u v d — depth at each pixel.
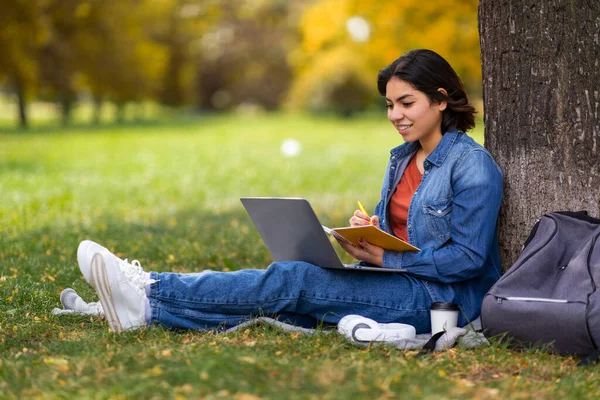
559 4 4.50
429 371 3.55
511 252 4.72
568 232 4.17
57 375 3.41
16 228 9.02
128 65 39.47
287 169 19.14
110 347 3.88
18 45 32.56
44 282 5.91
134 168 18.97
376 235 4.11
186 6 59.22
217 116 64.12
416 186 4.48
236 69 70.94
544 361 3.86
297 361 3.64
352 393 3.12
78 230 8.88
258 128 41.34
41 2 31.86
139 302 4.22
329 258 4.20
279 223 4.30
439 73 4.27
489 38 4.79
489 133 4.85
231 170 18.80
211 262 7.20
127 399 3.09
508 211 4.71
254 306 4.28
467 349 4.09
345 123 47.72
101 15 36.75
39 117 61.03
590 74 4.48
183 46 60.44
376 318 4.30
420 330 4.34
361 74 50.22
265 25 69.31
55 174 16.86
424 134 4.35
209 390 3.14
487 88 4.84
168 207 11.85
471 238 4.15
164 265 6.96
